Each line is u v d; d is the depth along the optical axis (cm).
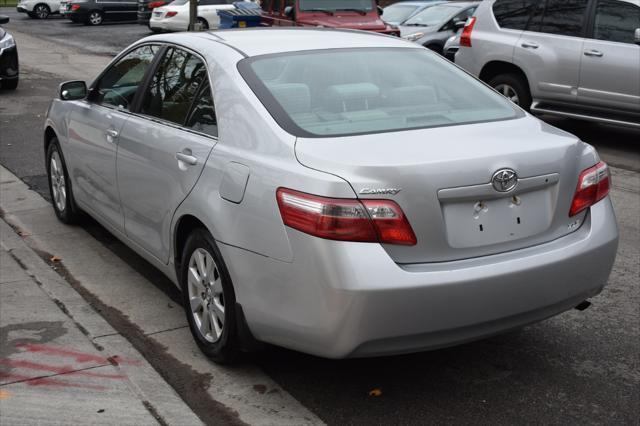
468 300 333
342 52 433
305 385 388
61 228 631
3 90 1400
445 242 335
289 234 333
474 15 1079
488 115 404
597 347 432
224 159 379
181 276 422
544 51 984
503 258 345
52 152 638
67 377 385
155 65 486
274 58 416
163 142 436
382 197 323
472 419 360
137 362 403
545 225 362
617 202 729
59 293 491
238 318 369
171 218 423
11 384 378
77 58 1939
